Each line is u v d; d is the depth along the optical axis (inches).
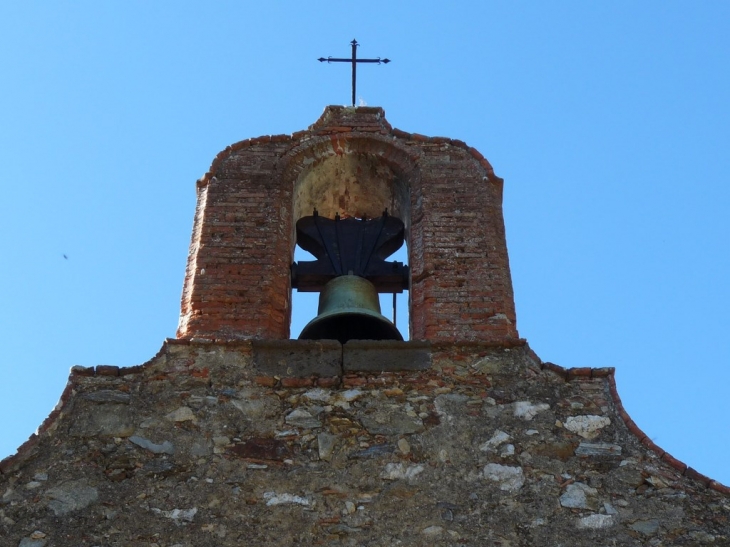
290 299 495.2
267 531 380.5
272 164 535.8
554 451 407.2
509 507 389.1
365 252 522.6
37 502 385.1
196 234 501.7
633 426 414.6
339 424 413.7
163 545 375.2
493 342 442.0
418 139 552.7
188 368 430.3
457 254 493.4
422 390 426.6
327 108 565.0
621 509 389.4
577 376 433.1
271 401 420.8
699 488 395.5
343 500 389.7
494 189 528.4
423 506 388.5
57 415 411.5
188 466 398.3
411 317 482.6
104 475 394.3
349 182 561.9
